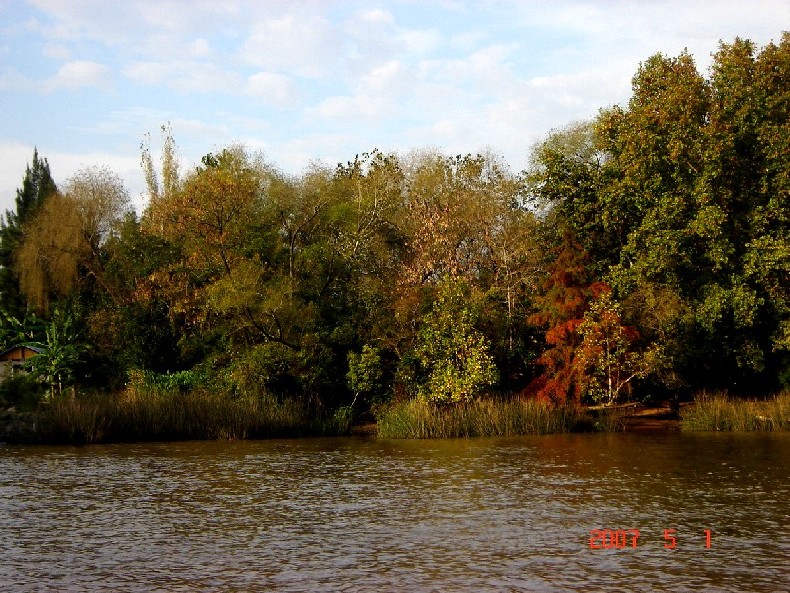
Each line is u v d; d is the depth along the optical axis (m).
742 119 40.28
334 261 46.91
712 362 43.84
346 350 43.31
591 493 21.97
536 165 52.16
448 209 48.47
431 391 40.00
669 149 40.44
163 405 36.94
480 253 50.84
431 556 15.67
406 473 25.80
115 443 34.91
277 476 25.38
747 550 16.00
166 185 60.50
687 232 40.38
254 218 46.72
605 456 29.34
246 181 44.62
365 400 42.28
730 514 19.20
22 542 17.02
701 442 33.25
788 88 40.94
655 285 41.59
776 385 43.66
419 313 42.47
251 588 13.82
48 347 44.81
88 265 57.28
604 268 45.25
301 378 41.12
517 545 16.45
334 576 14.45
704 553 15.80
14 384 37.16
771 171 40.47
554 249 44.03
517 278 48.12
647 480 24.02
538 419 37.97
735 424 38.19
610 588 13.70
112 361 47.62
